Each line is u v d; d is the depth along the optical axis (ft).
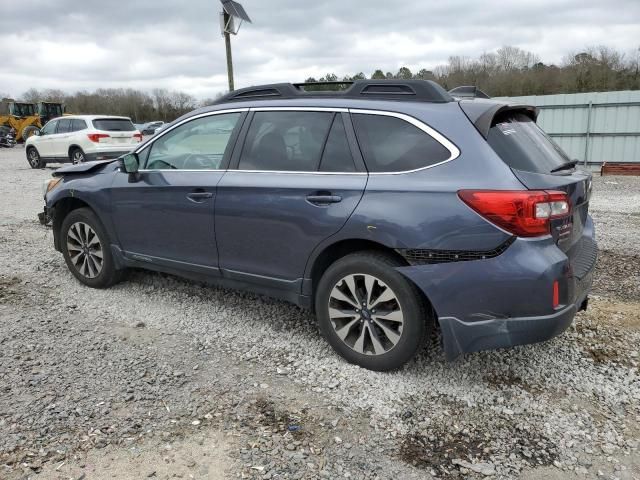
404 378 11.35
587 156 54.80
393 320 11.02
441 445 9.32
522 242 9.75
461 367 11.85
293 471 8.61
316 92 12.72
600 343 13.11
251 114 13.30
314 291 12.34
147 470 8.56
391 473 8.61
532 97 56.54
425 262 10.42
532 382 11.32
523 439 9.49
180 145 14.49
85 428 9.59
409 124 11.07
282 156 12.55
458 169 10.30
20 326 13.84
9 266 18.86
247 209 12.62
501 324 9.98
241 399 10.61
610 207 32.71
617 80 122.83
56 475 8.41
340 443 9.32
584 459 9.00
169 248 14.53
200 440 9.32
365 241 11.32
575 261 11.36
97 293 16.38
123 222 15.42
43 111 113.09
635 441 9.46
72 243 17.02
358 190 11.10
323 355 12.39
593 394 10.93
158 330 13.82
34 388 10.86
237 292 16.42
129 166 14.69
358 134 11.59
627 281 17.69
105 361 12.09
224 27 42.98
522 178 9.96
